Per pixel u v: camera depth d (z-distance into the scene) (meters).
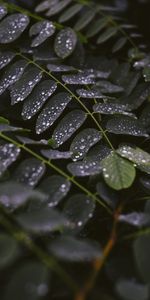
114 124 0.46
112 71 0.53
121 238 0.37
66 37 0.50
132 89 0.51
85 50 0.56
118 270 0.35
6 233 0.34
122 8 0.64
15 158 0.40
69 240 0.34
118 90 0.50
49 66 0.48
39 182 0.42
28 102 0.46
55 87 0.46
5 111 0.49
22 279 0.32
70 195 0.41
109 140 0.46
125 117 0.46
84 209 0.39
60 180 0.39
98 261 0.35
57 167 0.41
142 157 0.44
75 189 0.42
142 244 0.35
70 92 0.47
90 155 0.44
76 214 0.39
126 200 0.41
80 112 0.46
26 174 0.39
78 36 0.55
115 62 0.54
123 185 0.40
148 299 0.34
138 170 0.44
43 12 0.58
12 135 0.44
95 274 0.34
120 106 0.47
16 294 0.32
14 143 0.42
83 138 0.44
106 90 0.50
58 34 0.51
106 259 0.36
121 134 0.47
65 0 0.55
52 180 0.39
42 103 0.46
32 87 0.46
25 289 0.32
